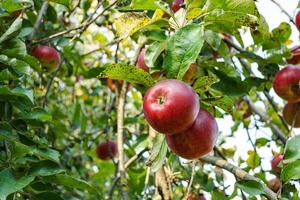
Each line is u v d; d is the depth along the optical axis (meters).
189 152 0.85
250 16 0.88
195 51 0.85
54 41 1.29
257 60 1.20
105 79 1.51
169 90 0.80
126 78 0.84
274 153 1.31
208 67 1.13
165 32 1.09
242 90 1.11
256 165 1.35
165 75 0.88
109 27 1.54
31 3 1.01
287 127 1.34
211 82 0.86
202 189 1.25
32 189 0.92
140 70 0.83
